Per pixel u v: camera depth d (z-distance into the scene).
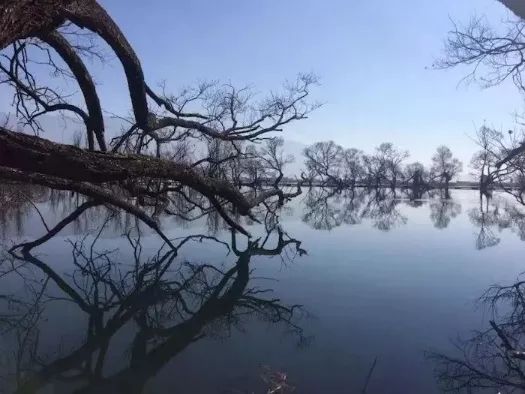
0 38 5.44
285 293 10.30
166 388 5.80
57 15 7.54
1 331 8.00
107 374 6.32
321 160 99.12
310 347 7.13
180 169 10.48
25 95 12.66
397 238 18.80
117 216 21.95
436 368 6.32
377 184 86.25
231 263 13.45
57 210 25.61
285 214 29.75
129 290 10.81
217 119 16.80
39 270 12.16
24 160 6.82
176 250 14.70
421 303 9.41
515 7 6.00
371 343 7.28
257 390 5.68
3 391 5.84
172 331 8.11
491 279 11.60
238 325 8.30
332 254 14.95
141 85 11.09
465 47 11.31
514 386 5.89
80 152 7.54
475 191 86.94
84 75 11.05
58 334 7.95
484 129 17.28
